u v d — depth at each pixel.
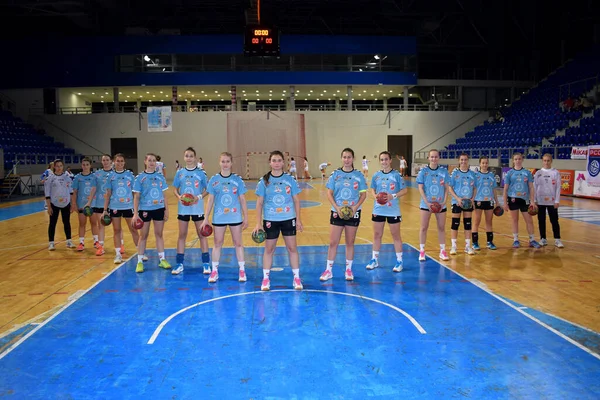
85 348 4.23
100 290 6.14
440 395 3.37
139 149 33.41
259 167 33.81
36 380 3.63
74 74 32.81
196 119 33.44
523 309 5.29
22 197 21.67
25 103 33.28
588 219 12.60
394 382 3.56
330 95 38.81
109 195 7.68
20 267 7.52
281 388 3.46
